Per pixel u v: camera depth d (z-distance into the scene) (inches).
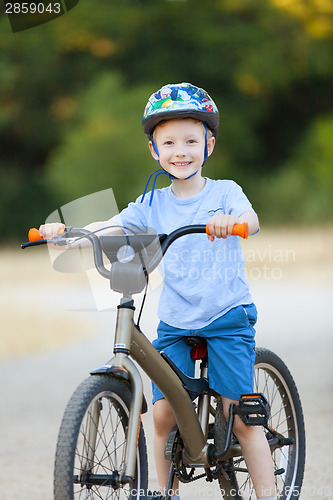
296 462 174.4
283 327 504.7
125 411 136.5
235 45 1625.2
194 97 150.3
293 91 1683.1
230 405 149.9
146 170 1512.1
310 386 315.3
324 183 1518.2
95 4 1625.2
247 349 151.3
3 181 1641.2
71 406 127.1
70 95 1657.2
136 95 1563.7
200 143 152.7
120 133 1524.4
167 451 147.1
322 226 1359.5
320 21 1630.2
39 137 1674.5
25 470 212.8
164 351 154.3
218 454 148.7
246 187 1611.7
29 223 1619.1
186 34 1630.2
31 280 893.8
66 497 122.2
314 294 721.0
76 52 1653.5
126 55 1656.0
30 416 287.0
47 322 571.8
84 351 450.6
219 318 149.8
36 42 1620.3
